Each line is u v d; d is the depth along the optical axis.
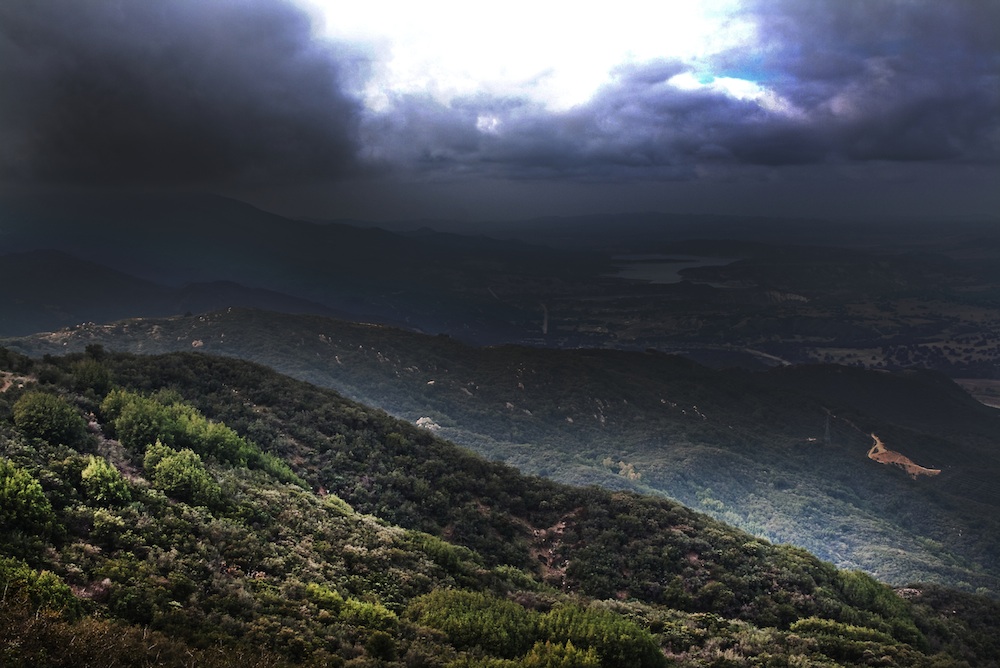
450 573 40.88
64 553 27.16
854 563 119.56
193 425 49.84
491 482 62.81
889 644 41.81
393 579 36.62
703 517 62.88
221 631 25.16
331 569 35.25
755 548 55.09
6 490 28.59
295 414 66.12
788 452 194.75
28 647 19.86
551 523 58.66
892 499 170.88
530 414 191.00
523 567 50.91
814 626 43.53
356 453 61.50
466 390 197.38
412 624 31.06
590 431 188.75
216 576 29.45
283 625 26.86
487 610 33.91
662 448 174.38
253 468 51.16
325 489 54.12
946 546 148.75
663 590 48.69
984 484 191.38
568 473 137.75
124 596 25.08
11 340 183.62
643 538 55.69
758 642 38.19
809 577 51.00
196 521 34.69
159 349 187.88
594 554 52.75
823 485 169.75
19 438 38.16
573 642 32.66
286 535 37.88
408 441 66.75
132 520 31.80
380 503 53.59
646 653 32.97
